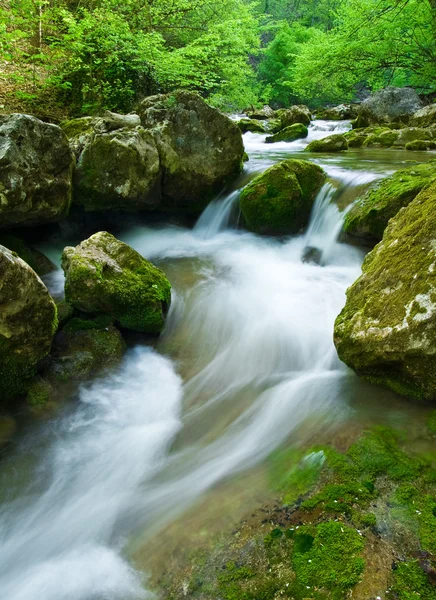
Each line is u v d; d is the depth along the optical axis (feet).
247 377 13.23
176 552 7.61
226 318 16.14
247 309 16.48
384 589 6.33
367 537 7.20
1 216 16.22
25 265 11.16
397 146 36.50
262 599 6.53
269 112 68.13
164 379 13.38
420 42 49.83
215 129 22.88
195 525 8.08
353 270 17.98
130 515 8.69
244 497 8.55
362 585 6.42
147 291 14.80
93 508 9.01
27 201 16.46
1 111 28.30
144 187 20.89
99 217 22.67
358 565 6.72
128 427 11.42
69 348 13.60
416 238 11.35
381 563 6.72
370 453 8.99
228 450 10.26
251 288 17.89
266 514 8.02
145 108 23.76
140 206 22.09
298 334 14.57
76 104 31.91
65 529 8.57
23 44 36.32
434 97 57.52
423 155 30.76
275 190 21.09
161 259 20.85
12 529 8.70
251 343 14.67
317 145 34.76
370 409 10.53
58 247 20.65
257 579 6.83
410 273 10.82
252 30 58.95
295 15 132.77
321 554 7.00
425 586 6.34
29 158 16.43
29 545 8.32
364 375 11.49
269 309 16.25
